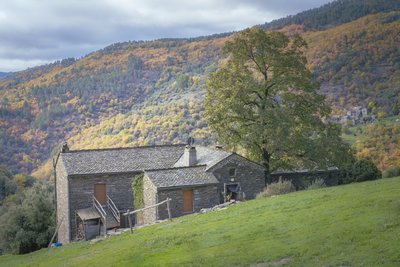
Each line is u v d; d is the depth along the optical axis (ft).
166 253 82.58
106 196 162.81
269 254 69.36
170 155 175.73
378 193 92.27
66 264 97.04
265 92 170.09
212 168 154.20
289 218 86.79
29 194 204.54
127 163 167.84
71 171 160.04
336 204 89.71
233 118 167.73
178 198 144.66
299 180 181.06
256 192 160.15
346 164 176.55
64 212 166.20
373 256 60.49
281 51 170.71
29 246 174.70
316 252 65.92
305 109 170.71
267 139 160.97
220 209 117.19
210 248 79.36
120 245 101.96
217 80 169.37
